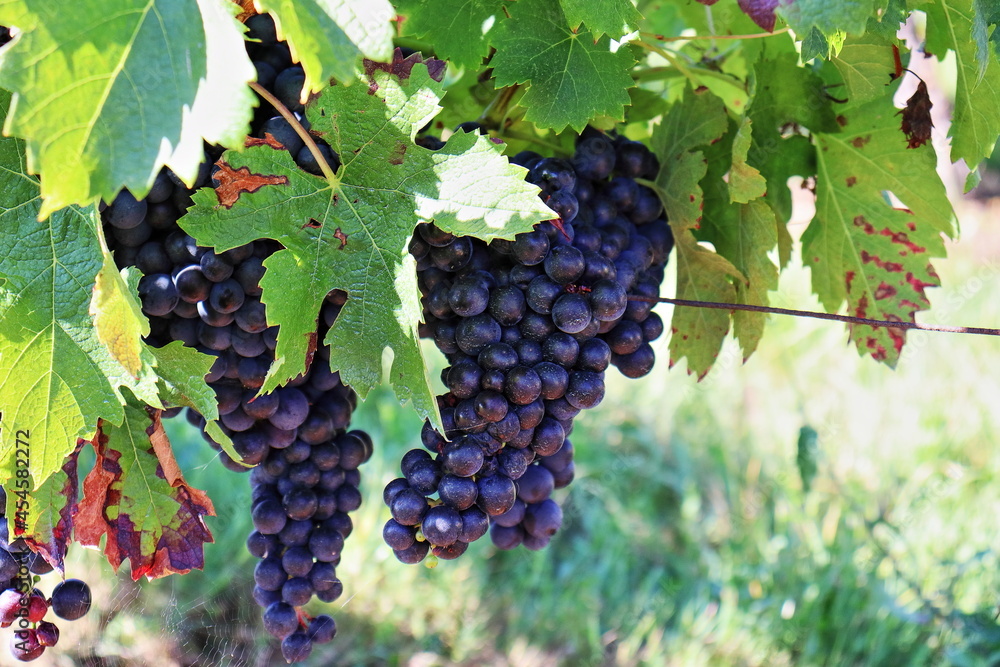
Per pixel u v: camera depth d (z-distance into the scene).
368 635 1.91
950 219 0.97
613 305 0.87
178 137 0.78
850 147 0.98
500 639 1.95
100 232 0.83
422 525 0.86
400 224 0.86
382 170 0.86
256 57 0.87
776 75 0.96
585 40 0.89
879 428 2.31
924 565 1.89
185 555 0.90
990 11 0.90
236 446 0.92
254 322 0.88
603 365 0.88
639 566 2.10
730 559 2.03
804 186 1.01
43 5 0.77
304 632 0.94
